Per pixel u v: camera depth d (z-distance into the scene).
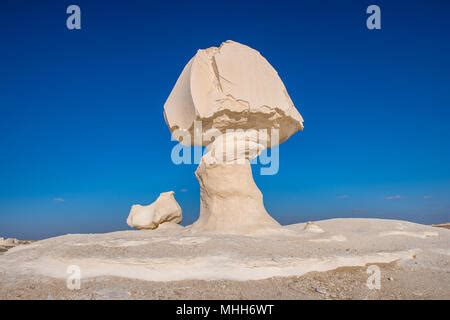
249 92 11.16
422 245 9.90
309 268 7.47
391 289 6.96
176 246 8.16
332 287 6.93
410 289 6.98
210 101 11.08
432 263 8.55
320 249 8.56
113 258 7.30
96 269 7.08
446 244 10.21
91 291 6.43
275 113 11.51
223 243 8.32
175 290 6.52
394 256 8.48
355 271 7.87
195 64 11.35
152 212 15.87
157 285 6.72
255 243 8.53
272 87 11.62
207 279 6.95
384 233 11.01
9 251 9.48
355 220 13.41
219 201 11.53
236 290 6.59
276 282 7.01
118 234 11.98
